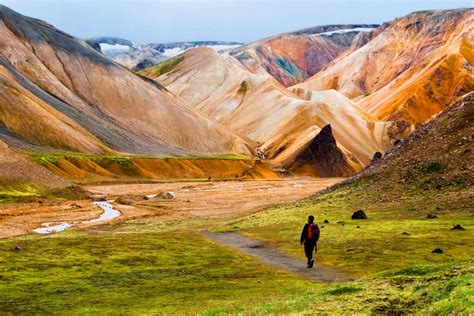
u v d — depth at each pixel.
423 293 24.45
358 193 85.31
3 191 128.88
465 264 30.80
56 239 64.75
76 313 31.11
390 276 31.89
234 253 53.06
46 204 126.88
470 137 83.12
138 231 86.38
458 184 73.94
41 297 35.53
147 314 30.27
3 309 32.44
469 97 96.94
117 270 44.97
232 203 139.88
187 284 38.94
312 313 23.38
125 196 156.62
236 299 33.25
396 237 52.78
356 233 56.78
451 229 54.69
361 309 23.39
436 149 85.94
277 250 53.91
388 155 99.25
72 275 42.91
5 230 92.12
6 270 44.41
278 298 31.02
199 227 86.00
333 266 43.78
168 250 55.31
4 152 145.75
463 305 19.52
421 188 77.25
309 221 44.16
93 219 110.31
